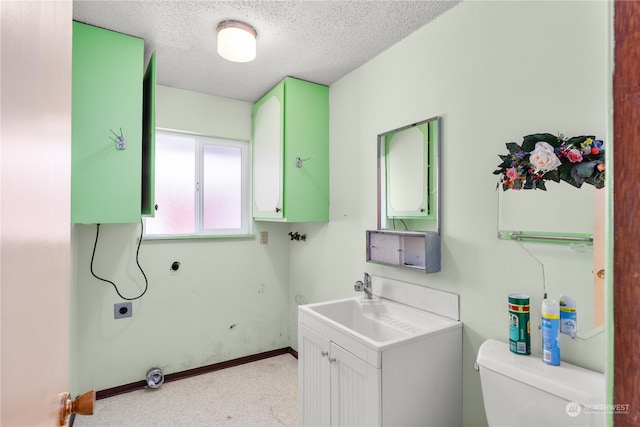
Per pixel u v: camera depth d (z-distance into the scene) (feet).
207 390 7.57
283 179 7.38
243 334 9.04
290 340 9.63
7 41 1.15
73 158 5.16
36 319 1.56
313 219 7.63
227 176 9.12
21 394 1.34
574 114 3.69
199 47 6.15
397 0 4.84
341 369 4.75
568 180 3.68
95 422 6.38
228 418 6.52
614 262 0.92
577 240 3.62
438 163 5.19
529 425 3.45
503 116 4.37
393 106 6.07
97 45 5.40
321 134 7.76
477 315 4.67
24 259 1.37
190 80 7.64
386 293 6.19
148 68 6.33
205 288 8.50
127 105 5.60
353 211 7.07
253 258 9.20
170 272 8.05
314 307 5.82
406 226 5.81
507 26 4.34
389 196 6.09
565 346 3.74
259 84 7.86
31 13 1.43
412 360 4.36
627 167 0.89
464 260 4.85
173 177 8.39
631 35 0.90
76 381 6.78
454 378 4.77
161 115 7.91
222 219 9.04
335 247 7.64
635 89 0.88
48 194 1.75
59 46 1.97
